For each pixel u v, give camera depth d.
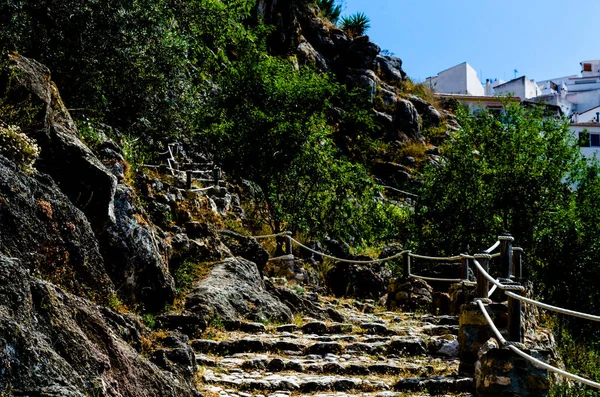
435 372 9.29
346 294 16.69
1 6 11.26
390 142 35.28
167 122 14.42
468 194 19.58
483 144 20.48
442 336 10.89
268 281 13.14
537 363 6.48
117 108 13.52
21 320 4.53
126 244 9.18
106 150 10.44
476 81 57.28
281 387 8.23
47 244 6.55
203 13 16.39
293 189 18.50
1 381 4.02
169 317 9.70
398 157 34.22
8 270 4.68
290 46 34.94
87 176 8.67
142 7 13.34
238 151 17.94
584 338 17.72
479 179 19.67
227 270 12.02
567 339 14.36
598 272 19.00
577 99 61.00
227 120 18.19
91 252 7.34
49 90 8.87
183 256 11.83
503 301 10.09
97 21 12.59
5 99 7.97
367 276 17.00
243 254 13.81
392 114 36.62
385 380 8.87
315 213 18.84
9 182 6.40
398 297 15.18
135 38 13.23
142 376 5.75
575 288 19.05
